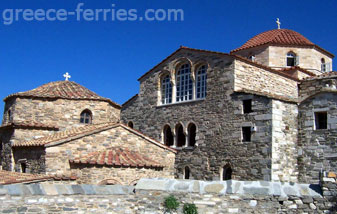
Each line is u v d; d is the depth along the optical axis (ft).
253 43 135.44
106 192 48.57
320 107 91.50
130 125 130.72
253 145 91.50
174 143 112.98
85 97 104.94
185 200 48.62
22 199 42.37
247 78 102.27
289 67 126.21
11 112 101.04
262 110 91.15
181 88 115.96
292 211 45.96
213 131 102.06
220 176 97.81
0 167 97.66
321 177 46.42
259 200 47.29
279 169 88.22
